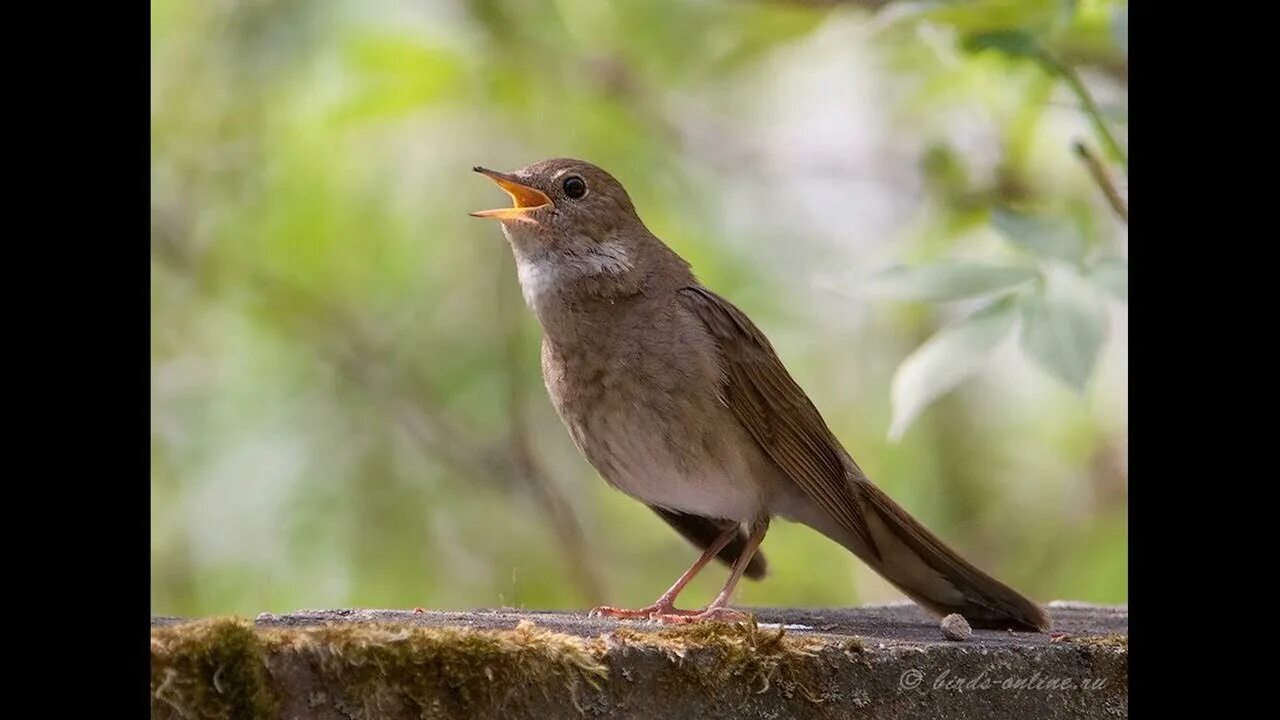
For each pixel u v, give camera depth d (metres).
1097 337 6.98
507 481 12.90
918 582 7.65
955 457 13.50
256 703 4.46
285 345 12.52
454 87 11.55
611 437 7.65
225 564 11.89
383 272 12.46
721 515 7.84
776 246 13.38
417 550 12.52
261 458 12.12
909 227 12.36
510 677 4.77
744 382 7.59
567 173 7.79
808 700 5.18
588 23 12.46
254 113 12.62
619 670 4.95
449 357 12.95
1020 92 11.18
